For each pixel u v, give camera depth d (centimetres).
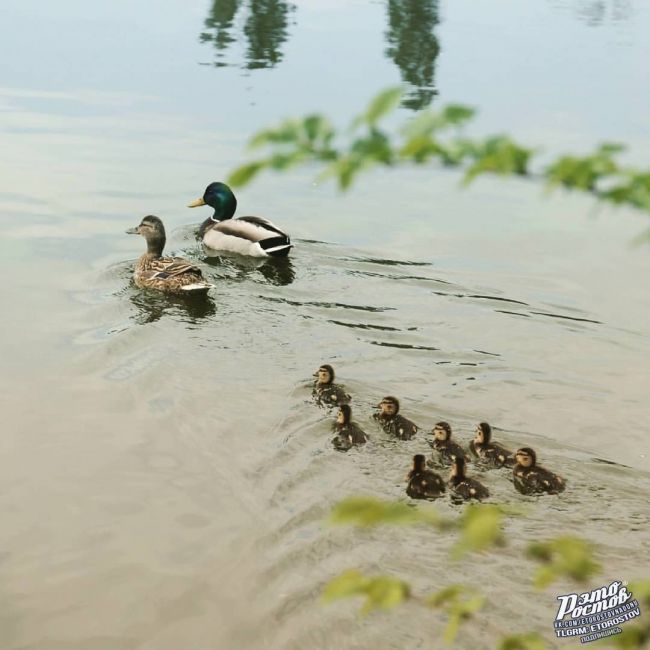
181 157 2127
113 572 836
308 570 821
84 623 774
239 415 1103
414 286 1517
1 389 1159
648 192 252
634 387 1199
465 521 277
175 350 1274
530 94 2655
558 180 257
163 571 835
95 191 1919
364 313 1410
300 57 2961
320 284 1523
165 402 1131
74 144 2188
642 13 3959
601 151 260
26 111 2411
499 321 1392
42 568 843
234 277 1557
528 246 1730
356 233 1762
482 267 1611
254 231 1661
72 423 1085
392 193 2025
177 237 1759
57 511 927
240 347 1291
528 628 734
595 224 1862
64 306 1416
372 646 721
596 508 919
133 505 935
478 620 744
